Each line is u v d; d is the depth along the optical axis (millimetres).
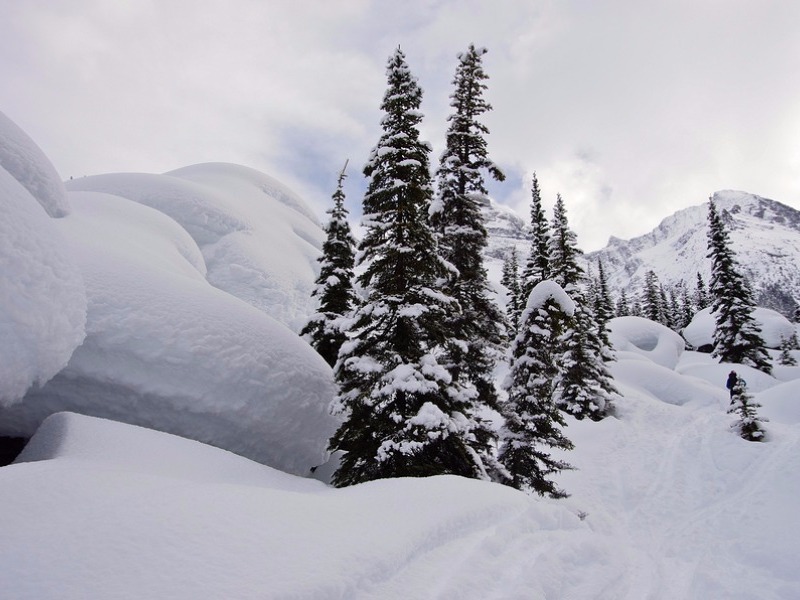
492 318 15789
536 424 15672
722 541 10438
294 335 13805
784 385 29797
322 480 13320
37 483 3904
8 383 5965
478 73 17281
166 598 2758
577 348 27797
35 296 6207
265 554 3438
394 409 10570
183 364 10367
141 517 3617
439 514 5141
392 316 11086
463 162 16641
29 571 2846
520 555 4961
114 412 9781
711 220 44531
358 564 3604
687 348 65688
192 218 36906
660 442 22188
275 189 61844
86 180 38844
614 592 5145
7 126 13258
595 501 15461
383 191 11477
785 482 13984
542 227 25078
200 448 8633
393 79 12156
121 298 10586
